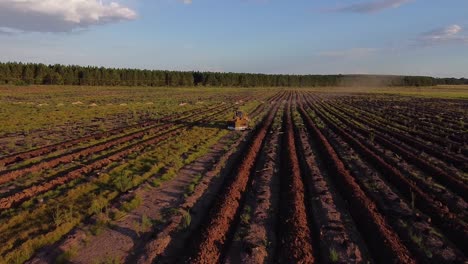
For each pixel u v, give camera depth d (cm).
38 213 1416
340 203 1580
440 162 2303
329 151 2406
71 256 1109
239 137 3172
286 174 1953
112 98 7744
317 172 2016
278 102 7788
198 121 4250
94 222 1348
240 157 2378
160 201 1582
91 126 3766
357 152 2605
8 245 1160
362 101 8231
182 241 1228
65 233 1267
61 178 1841
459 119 4688
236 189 1672
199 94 10162
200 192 1683
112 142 2852
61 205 1496
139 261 1078
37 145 2753
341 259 1098
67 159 2300
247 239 1214
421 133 3331
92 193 1634
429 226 1327
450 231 1259
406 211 1466
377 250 1139
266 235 1265
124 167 2077
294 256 1090
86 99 7231
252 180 1894
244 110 5753
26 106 5450
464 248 1155
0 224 1320
